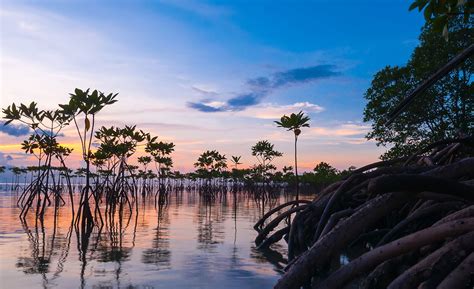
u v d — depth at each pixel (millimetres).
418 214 5562
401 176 2549
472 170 3102
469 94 16703
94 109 14984
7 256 8539
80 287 5980
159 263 7801
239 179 53938
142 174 49531
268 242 9828
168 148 32000
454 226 2801
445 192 2627
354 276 3035
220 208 26281
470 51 3043
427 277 2830
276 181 49406
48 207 25016
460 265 2680
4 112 17234
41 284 6148
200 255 8703
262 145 36750
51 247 9797
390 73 18281
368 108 19062
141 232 12844
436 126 17859
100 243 10430
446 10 4117
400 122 18281
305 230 8750
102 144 21172
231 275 6824
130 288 5918
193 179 63156
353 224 3086
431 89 17094
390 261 3605
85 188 14258
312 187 64188
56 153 19438
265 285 6168
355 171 9055
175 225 15016
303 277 3033
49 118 18031
